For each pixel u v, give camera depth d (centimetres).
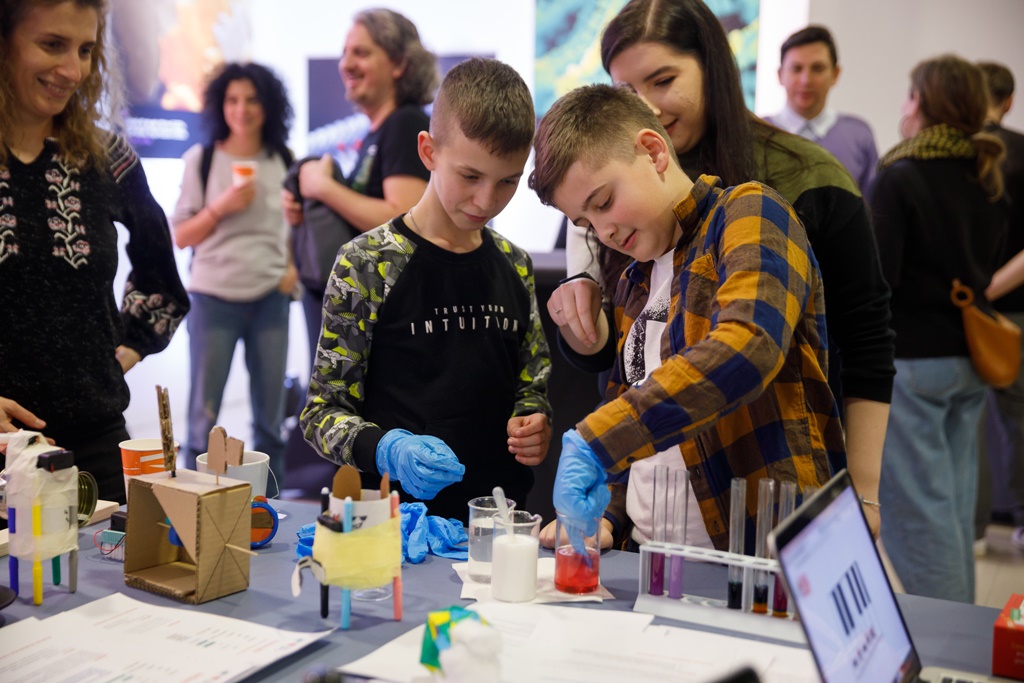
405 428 160
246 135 361
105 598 115
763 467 127
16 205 169
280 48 531
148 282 205
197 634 104
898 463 283
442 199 154
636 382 143
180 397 492
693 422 109
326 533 105
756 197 124
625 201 126
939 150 271
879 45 444
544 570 127
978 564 345
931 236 271
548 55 479
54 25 162
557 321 158
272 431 378
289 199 304
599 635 105
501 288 169
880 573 99
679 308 128
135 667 96
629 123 127
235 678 94
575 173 126
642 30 160
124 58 442
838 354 166
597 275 180
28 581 117
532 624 108
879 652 91
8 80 166
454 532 136
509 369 169
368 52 282
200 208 366
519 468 173
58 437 176
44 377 172
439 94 152
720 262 122
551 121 129
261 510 135
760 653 101
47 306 172
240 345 533
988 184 274
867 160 406
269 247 367
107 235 183
